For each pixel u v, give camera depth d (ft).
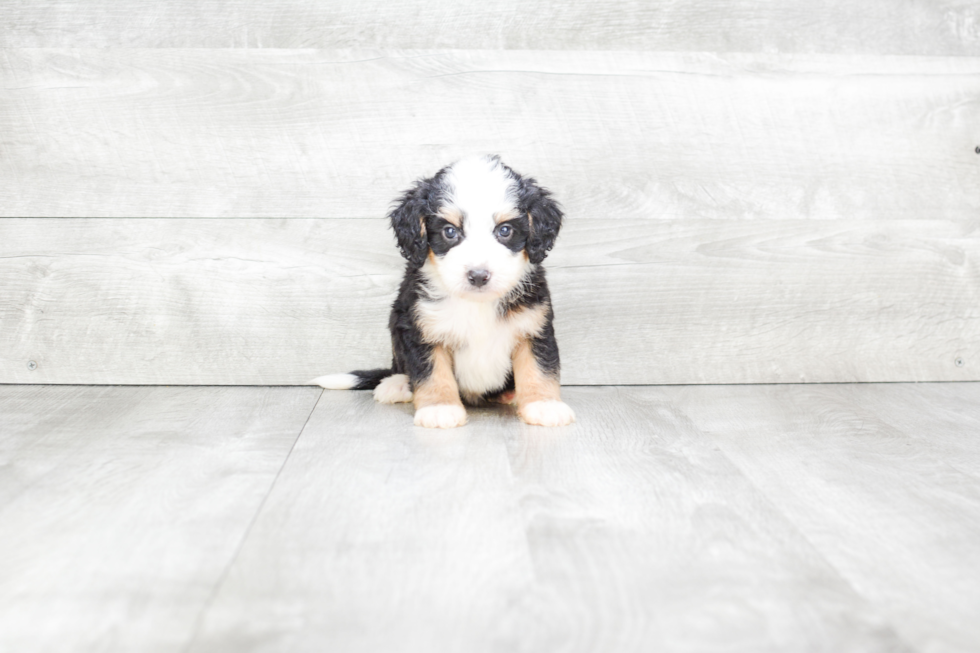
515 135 8.20
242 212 8.18
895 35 8.34
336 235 8.23
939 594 3.92
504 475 5.54
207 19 7.95
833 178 8.44
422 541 4.47
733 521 4.76
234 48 7.99
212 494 5.16
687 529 4.64
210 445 6.23
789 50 8.27
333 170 8.15
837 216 8.48
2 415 7.07
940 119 8.45
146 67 7.98
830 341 8.60
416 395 7.14
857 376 8.64
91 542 4.45
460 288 6.52
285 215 8.20
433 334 7.07
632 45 8.18
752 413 7.27
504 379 7.43
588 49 8.15
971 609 3.79
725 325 8.50
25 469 5.63
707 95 8.26
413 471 5.62
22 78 7.92
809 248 8.48
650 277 8.39
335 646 3.45
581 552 4.34
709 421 6.99
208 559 4.25
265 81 8.03
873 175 8.46
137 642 3.48
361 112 8.10
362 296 8.32
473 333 7.08
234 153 8.10
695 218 8.38
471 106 8.16
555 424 6.81
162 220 8.16
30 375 8.31
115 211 8.13
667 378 8.54
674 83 8.22
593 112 8.21
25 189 8.07
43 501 5.04
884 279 8.57
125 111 8.02
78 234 8.14
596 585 3.98
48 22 7.88
